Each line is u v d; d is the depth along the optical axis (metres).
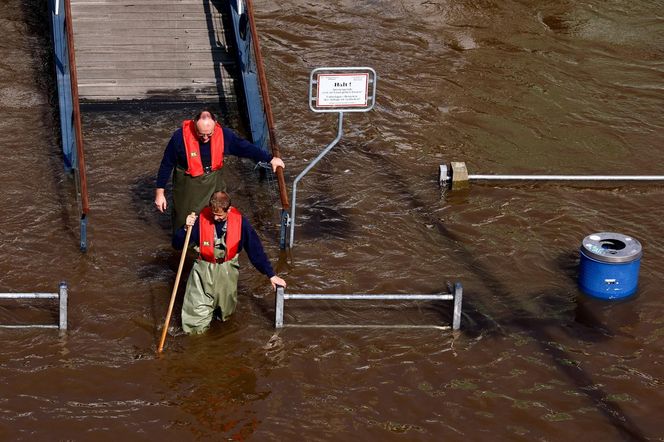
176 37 25.66
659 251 18.80
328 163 22.17
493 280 17.64
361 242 18.81
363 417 14.09
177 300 16.69
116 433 13.58
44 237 18.55
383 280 17.53
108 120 23.56
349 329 16.09
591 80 27.81
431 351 15.57
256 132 23.17
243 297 16.86
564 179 21.33
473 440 13.71
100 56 25.02
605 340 15.99
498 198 20.69
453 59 28.81
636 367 15.34
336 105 17.36
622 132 24.56
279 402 14.34
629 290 17.09
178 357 15.22
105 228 18.91
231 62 25.41
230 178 21.23
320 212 19.94
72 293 16.80
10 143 22.50
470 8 32.25
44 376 14.65
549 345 15.82
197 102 24.64
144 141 22.73
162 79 24.91
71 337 15.57
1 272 17.30
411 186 21.19
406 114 25.08
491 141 23.83
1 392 14.27
